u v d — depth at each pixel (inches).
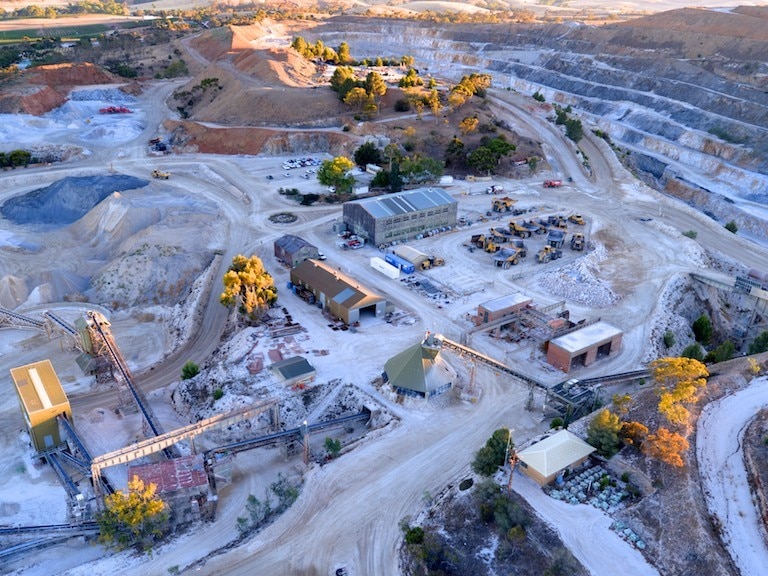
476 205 5910.4
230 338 3791.8
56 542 2444.6
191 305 4151.1
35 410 2842.0
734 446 2507.4
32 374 3080.7
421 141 7101.4
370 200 5093.5
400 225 5002.5
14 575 2309.3
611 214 5777.6
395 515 2425.0
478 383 3284.9
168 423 3181.6
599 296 4175.7
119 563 2288.4
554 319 3646.7
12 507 2650.1
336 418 3110.2
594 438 2559.1
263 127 7549.2
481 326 3592.5
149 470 2564.0
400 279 4404.5
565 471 2474.2
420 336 3698.3
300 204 5871.1
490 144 6796.3
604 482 2407.7
